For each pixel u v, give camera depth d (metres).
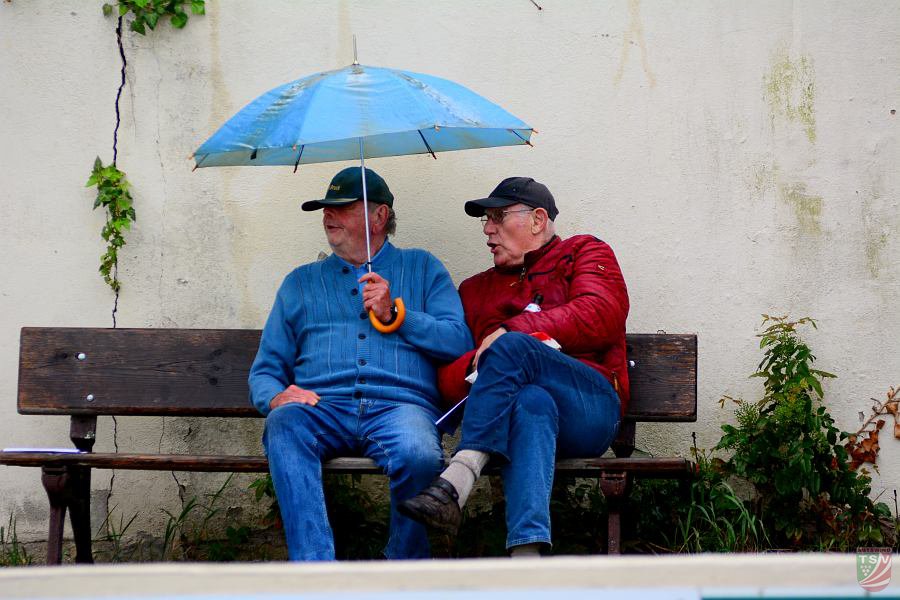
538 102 18.53
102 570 8.09
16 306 18.45
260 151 16.27
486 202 16.27
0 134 18.50
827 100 18.25
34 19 18.56
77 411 17.34
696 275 18.28
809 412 16.73
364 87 14.55
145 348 17.47
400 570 8.04
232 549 17.83
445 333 15.83
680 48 18.39
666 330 18.27
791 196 18.22
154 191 18.56
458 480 13.55
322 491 14.38
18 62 18.56
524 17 18.56
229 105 18.61
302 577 8.03
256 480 18.03
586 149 18.45
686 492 16.95
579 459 14.80
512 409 14.10
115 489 18.36
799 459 16.38
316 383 15.64
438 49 18.61
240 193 18.56
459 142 16.53
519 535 13.57
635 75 18.42
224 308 18.53
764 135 18.28
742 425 17.55
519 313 16.08
